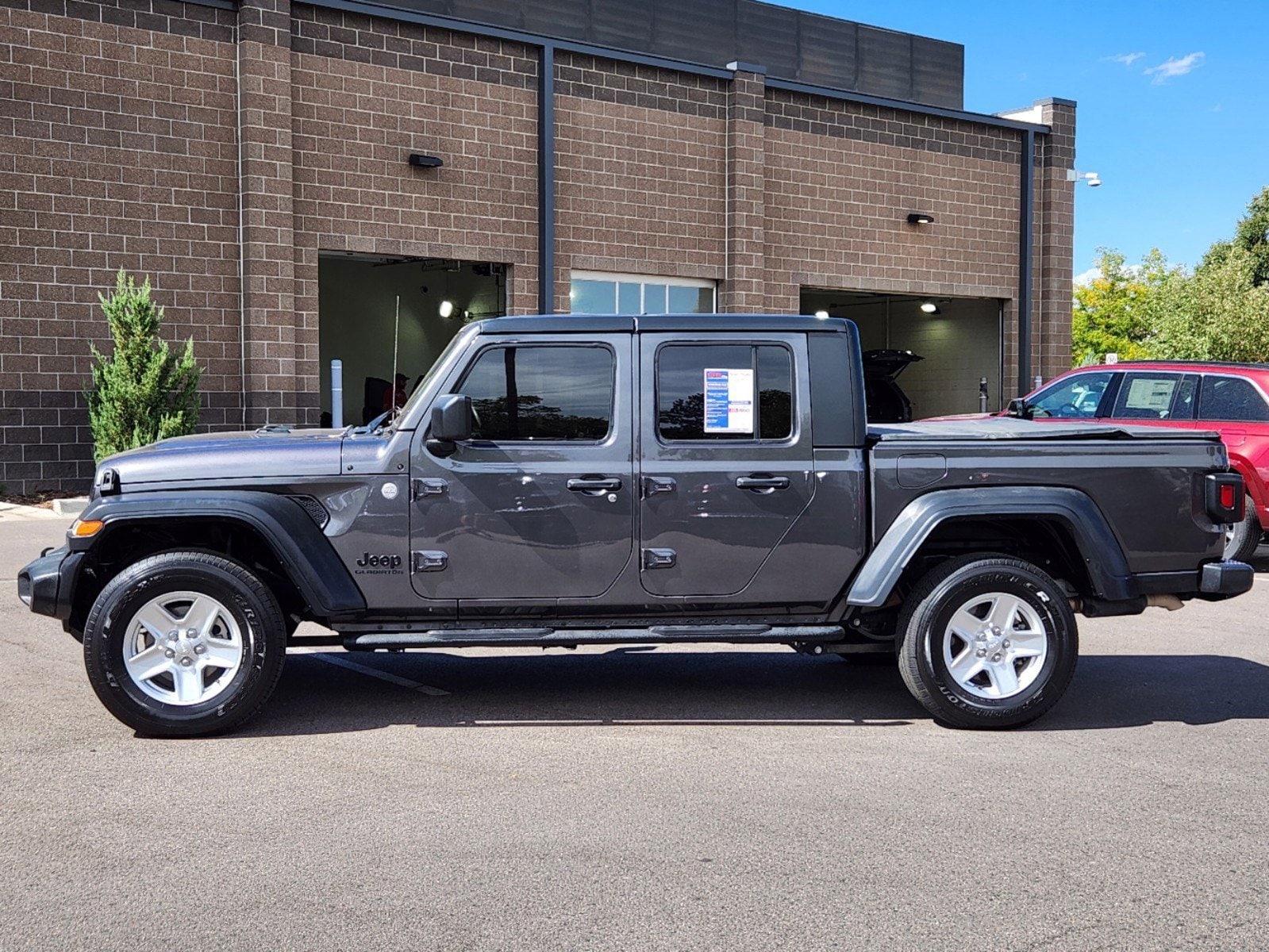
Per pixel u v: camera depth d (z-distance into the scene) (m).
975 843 4.46
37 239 16.55
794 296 23.39
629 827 4.61
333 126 18.59
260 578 6.29
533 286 20.61
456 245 19.81
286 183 17.97
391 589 5.98
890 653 7.30
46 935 3.66
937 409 28.44
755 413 6.10
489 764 5.44
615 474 6.01
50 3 16.45
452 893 3.98
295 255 18.36
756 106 22.44
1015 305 26.44
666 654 8.05
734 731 6.05
